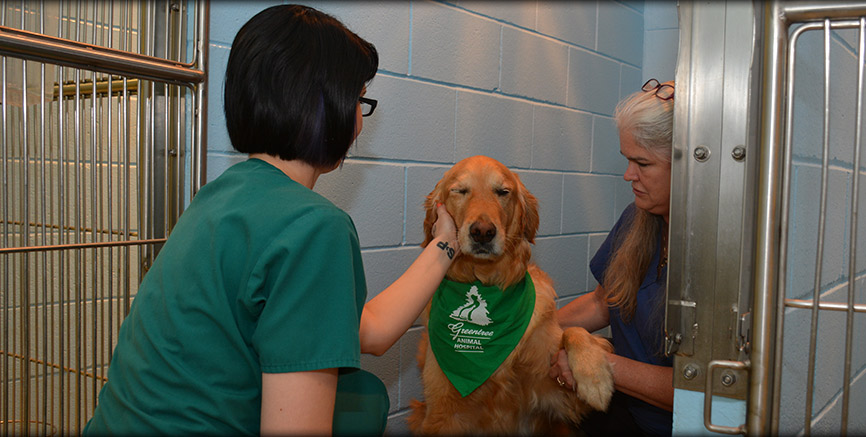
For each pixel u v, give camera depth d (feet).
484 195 5.41
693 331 2.78
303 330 2.35
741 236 2.62
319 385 2.37
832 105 3.90
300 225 2.42
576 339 5.29
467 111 7.14
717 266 2.70
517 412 5.67
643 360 5.29
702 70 2.66
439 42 6.73
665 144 4.47
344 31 2.98
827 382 4.16
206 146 4.79
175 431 2.47
